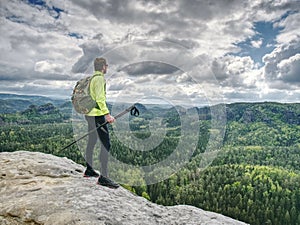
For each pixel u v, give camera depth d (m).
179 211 3.75
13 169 4.15
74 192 3.47
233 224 3.64
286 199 46.00
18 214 3.09
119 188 3.83
